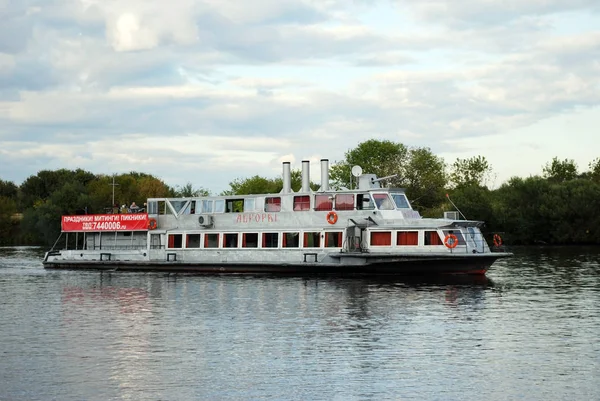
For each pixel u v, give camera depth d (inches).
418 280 1979.6
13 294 1776.6
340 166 4827.8
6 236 4990.2
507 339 1157.7
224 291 1779.0
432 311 1432.1
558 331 1222.9
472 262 2001.7
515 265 2709.2
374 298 1619.1
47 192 6136.8
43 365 1011.3
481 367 984.3
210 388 898.7
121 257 2444.6
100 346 1128.2
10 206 5014.8
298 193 2220.7
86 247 2564.0
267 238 2214.6
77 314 1445.6
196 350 1094.4
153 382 925.2
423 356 1045.2
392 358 1034.1
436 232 2010.3
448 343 1129.4
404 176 4670.3
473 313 1407.5
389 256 2028.8
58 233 4704.7
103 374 962.7
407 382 916.6
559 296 1657.2
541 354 1054.4
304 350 1087.6
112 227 2470.5
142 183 5073.8
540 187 4702.3
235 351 1084.5
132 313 1448.1
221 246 2279.8
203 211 2370.8
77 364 1016.2
